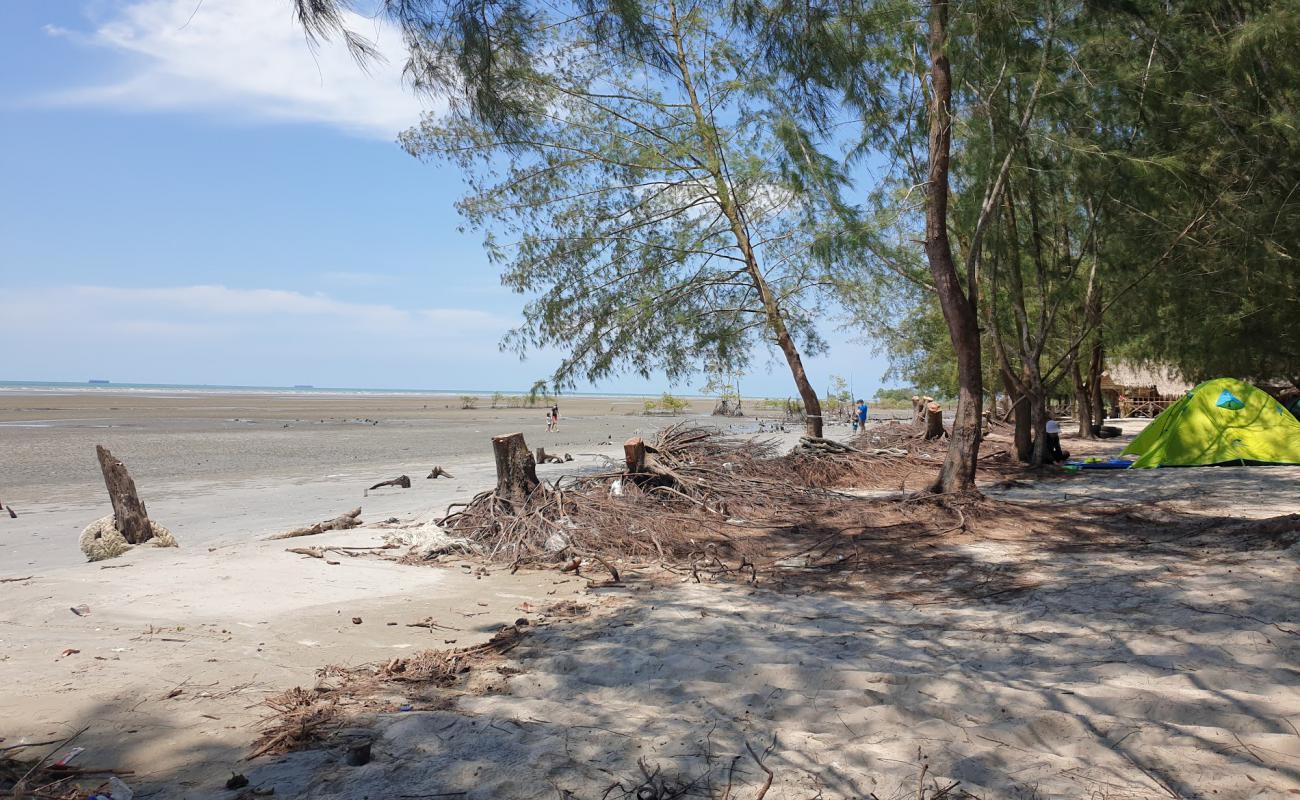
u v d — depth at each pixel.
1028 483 15.45
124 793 3.21
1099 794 3.06
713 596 7.05
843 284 17.44
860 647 5.27
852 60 7.54
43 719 3.97
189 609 6.30
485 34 5.00
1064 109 13.78
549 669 5.02
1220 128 13.78
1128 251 15.61
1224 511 10.69
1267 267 14.48
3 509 14.52
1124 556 7.84
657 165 16.77
